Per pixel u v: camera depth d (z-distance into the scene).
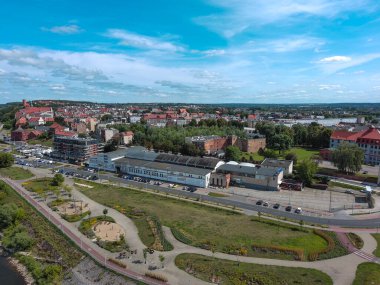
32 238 100.31
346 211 119.94
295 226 104.12
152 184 156.25
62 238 97.12
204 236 96.25
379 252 86.75
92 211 118.38
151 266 80.44
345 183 157.25
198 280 74.31
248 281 73.44
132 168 176.75
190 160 172.62
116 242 92.19
